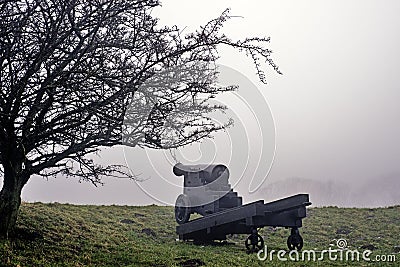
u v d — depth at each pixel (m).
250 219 12.54
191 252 12.02
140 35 8.98
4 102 9.39
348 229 17.33
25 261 8.84
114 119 8.64
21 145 9.05
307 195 12.28
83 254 10.24
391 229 17.16
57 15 8.93
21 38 8.91
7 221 9.85
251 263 10.92
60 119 9.24
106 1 9.30
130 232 15.27
